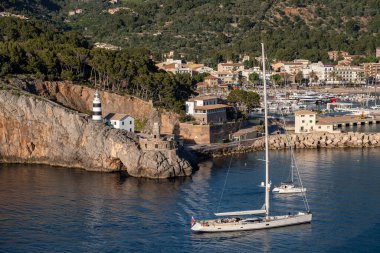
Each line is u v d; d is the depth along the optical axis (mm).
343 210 172375
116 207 177750
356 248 146750
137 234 156375
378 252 144500
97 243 151125
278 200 182500
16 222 165750
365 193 188375
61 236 155750
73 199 186625
